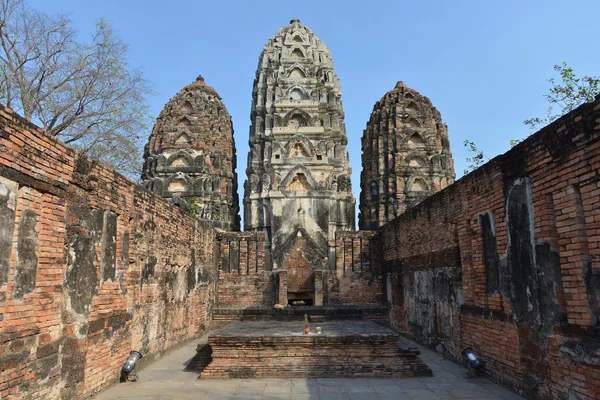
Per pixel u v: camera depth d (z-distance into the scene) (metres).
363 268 23.11
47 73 19.30
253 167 30.03
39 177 7.32
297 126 30.66
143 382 10.72
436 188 31.27
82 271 8.85
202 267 19.55
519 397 9.12
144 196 12.39
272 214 27.77
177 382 10.75
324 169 29.58
